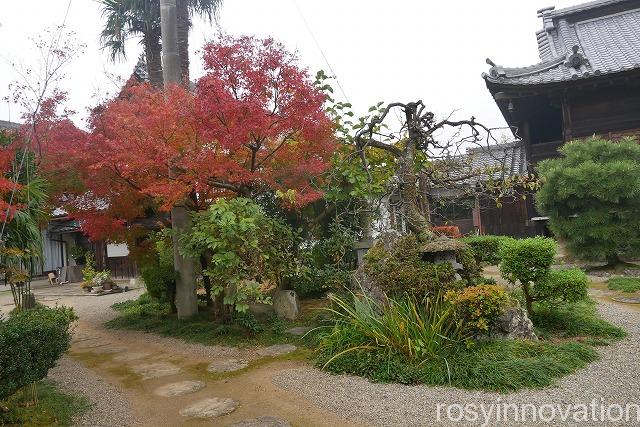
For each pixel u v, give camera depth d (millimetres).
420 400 4238
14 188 5152
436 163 7938
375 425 3867
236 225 6555
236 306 6762
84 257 22500
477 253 9594
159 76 12789
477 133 7059
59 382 5586
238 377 5465
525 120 16141
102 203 8625
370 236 10438
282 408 4383
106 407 4707
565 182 10961
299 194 7520
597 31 17953
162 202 8219
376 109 8586
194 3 12945
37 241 5785
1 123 17562
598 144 11234
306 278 8672
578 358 4988
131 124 6965
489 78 14609
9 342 3873
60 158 7406
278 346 6629
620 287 9195
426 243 6324
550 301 6359
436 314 5312
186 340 7512
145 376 5777
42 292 17469
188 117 6766
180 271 8906
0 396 3832
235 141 6543
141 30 13086
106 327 9344
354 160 8773
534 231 15758
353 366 5121
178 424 4195
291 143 7785
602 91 14531
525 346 5129
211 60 6555
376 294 6773
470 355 4930
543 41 19422
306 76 6879
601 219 10875
